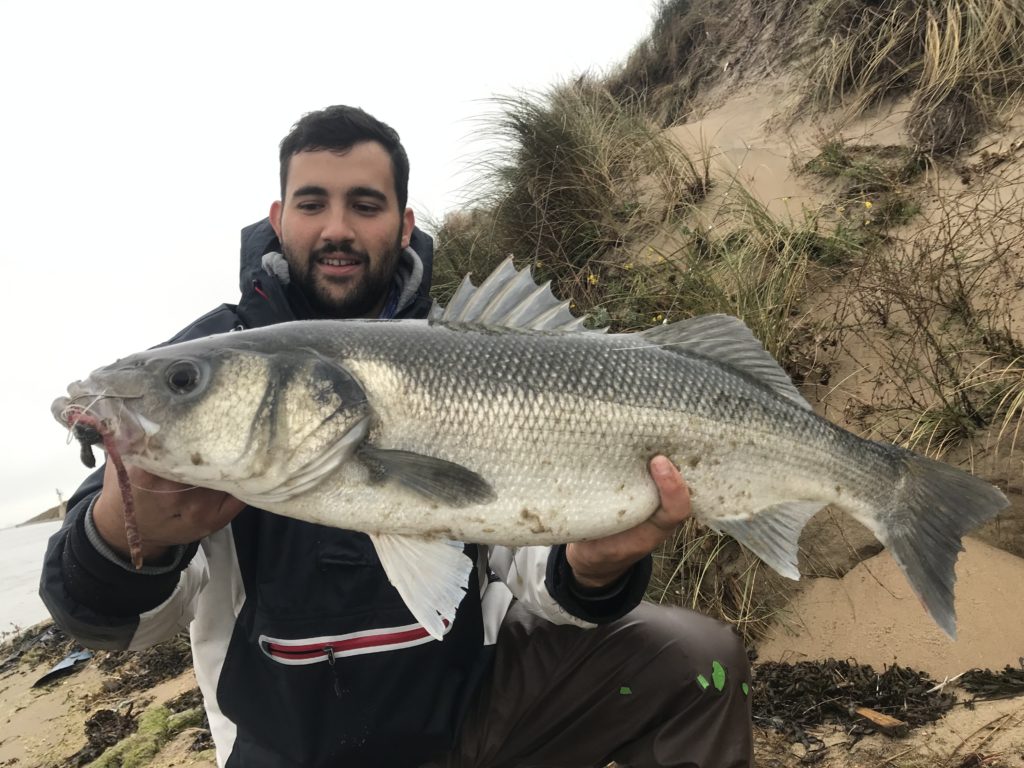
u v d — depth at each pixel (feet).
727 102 7.72
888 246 4.79
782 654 3.67
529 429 2.19
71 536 2.04
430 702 2.41
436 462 2.12
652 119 8.76
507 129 6.68
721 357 2.48
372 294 3.03
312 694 2.33
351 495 2.13
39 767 4.45
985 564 3.47
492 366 2.21
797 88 6.78
